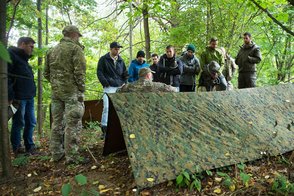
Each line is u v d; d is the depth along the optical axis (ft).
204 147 11.54
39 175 12.23
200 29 30.22
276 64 35.35
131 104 11.75
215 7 29.58
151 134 11.10
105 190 10.46
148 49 30.17
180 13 30.66
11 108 13.78
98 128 19.36
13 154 15.61
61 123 13.79
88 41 35.19
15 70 14.37
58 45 13.38
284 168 11.62
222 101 14.07
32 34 29.37
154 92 12.83
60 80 13.14
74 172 12.15
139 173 9.92
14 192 10.82
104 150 13.79
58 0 25.76
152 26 41.06
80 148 15.12
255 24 30.04
